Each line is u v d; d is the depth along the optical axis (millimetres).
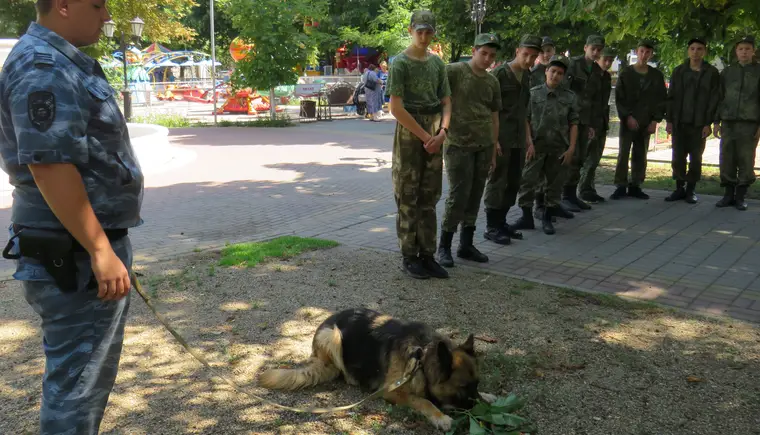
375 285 5215
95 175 2127
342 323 3488
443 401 2943
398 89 4906
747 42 7934
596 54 7977
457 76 5469
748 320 4414
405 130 5129
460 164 5539
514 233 6832
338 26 38094
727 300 4824
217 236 6988
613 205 8602
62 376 2178
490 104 5617
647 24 8797
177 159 13398
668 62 11992
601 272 5578
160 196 9414
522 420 2863
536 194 7762
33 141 1897
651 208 8375
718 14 8109
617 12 7883
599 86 8156
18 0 23828
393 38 33219
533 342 4043
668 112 8570
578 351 3900
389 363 3168
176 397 3340
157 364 3744
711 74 8195
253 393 3385
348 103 26609
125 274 2145
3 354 3869
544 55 7816
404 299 4867
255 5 21984
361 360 3332
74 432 2197
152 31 30641
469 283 5277
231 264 5770
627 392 3369
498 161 6449
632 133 8742
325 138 18234
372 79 24703
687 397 3311
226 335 4188
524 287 5145
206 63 41812
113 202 2180
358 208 8523
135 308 4680
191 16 44094
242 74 23219
